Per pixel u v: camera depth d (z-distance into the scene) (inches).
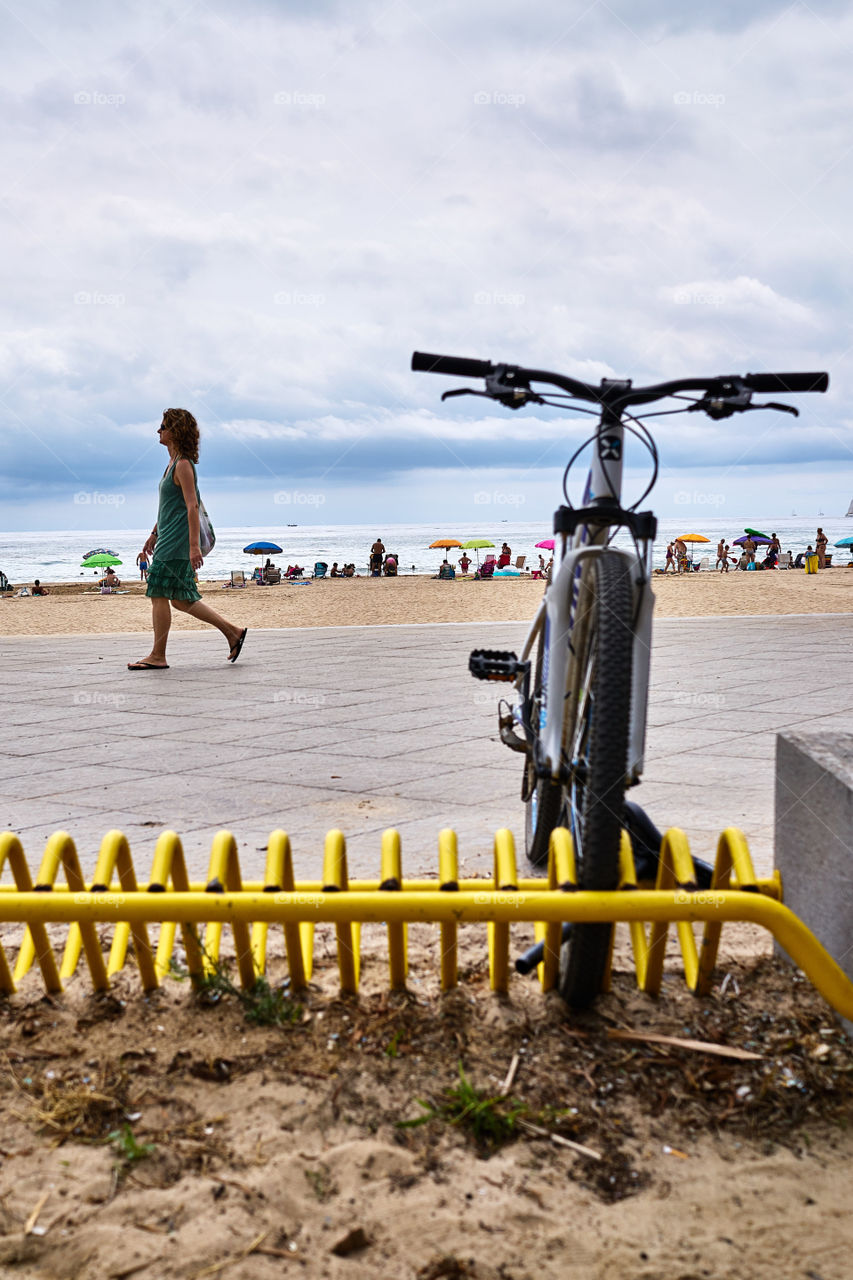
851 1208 89.3
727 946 138.9
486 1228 86.7
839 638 516.7
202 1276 81.4
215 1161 95.0
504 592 1296.8
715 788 219.6
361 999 123.0
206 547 440.8
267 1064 110.0
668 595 1069.8
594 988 116.3
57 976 125.8
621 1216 88.2
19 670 450.3
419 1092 105.1
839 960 115.5
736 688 351.9
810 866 123.3
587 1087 106.1
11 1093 105.9
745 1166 94.6
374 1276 81.5
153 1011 121.7
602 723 113.3
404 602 1115.3
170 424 426.6
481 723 302.5
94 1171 93.7
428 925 147.4
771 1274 81.9
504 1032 115.3
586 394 129.3
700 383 128.3
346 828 194.9
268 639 575.5
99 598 1365.7
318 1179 92.2
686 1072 108.2
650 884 137.7
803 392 131.2
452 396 131.8
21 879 127.3
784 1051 111.8
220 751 269.1
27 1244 85.0
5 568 3922.2
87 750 274.4
